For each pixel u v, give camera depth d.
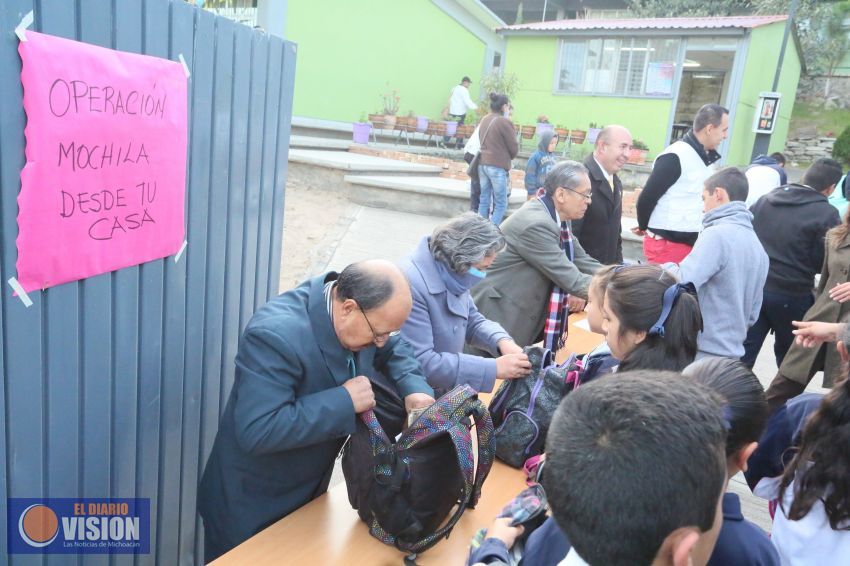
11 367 1.32
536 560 1.16
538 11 29.73
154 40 1.62
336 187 9.23
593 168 3.74
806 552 1.46
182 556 2.23
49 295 1.39
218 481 1.86
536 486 1.37
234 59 2.08
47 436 1.46
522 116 17.08
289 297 1.77
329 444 1.84
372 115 13.73
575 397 0.94
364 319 1.58
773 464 1.81
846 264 3.48
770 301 3.85
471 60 16.59
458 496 1.54
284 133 2.60
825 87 22.23
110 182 1.50
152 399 1.87
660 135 15.34
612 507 0.82
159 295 1.82
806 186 3.84
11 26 1.18
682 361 1.67
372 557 1.55
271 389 1.60
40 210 1.31
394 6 14.03
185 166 1.83
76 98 1.35
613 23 15.74
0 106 1.19
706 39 14.48
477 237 2.17
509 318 3.08
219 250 2.17
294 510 1.86
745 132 15.39
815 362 3.47
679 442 0.83
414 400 1.81
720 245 2.67
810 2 22.52
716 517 0.94
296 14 12.07
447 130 14.61
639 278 1.72
